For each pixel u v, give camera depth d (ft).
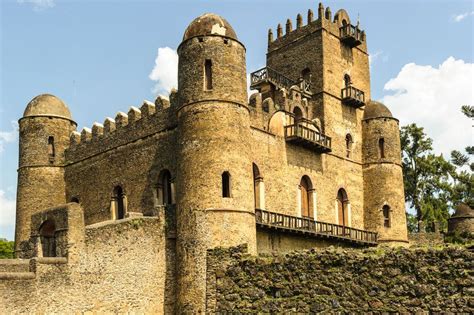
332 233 151.12
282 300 74.38
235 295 78.64
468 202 195.52
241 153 122.01
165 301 116.26
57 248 104.83
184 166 121.19
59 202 161.99
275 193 141.79
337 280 70.69
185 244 116.98
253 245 120.47
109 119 155.22
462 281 62.64
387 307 66.54
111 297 107.45
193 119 121.80
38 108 165.07
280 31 179.63
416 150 242.78
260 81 158.51
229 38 125.49
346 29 174.50
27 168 161.38
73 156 162.91
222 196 118.11
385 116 175.01
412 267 65.92
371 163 172.86
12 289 94.27
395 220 169.37
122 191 147.74
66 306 100.53
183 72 126.00
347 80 176.14
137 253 113.19
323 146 154.30
